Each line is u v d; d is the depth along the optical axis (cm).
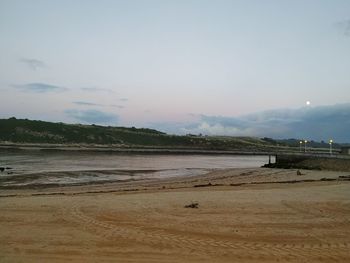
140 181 3944
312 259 838
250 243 976
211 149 19462
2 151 11256
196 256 859
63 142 17688
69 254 867
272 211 1453
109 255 862
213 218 1302
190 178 4341
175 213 1395
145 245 947
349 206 1572
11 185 3450
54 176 4384
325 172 4925
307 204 1620
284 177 4175
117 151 14238
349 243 978
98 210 1445
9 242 966
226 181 3747
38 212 1405
